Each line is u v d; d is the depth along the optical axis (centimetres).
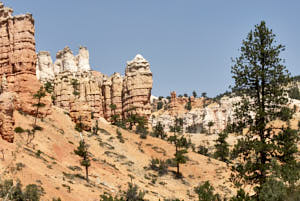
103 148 9025
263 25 3322
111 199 4294
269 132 3234
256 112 3219
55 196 3869
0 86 7962
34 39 8588
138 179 7625
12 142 5225
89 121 9981
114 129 11244
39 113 8350
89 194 4750
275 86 3244
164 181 8150
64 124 9106
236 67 3391
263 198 2273
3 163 3916
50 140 7188
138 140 10819
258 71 3188
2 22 8569
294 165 2794
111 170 7400
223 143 11244
